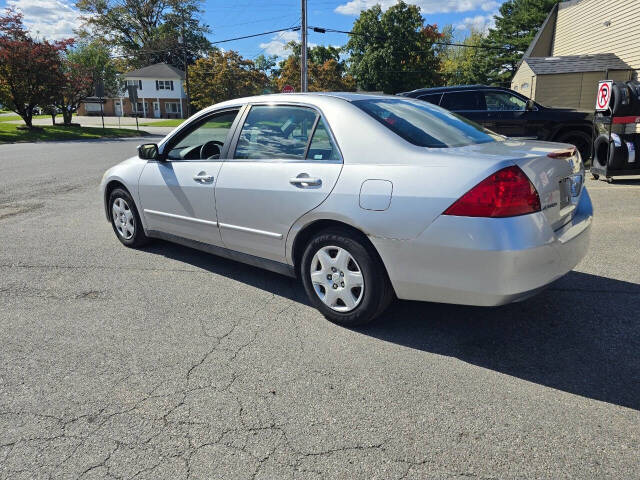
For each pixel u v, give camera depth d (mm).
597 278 4148
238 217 3842
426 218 2779
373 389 2615
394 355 2975
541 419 2340
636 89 8016
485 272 2662
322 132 3377
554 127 10023
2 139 23625
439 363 2875
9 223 6488
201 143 4508
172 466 2072
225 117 4172
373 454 2129
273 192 3520
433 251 2793
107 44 63125
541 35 22203
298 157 3475
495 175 2611
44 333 3312
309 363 2893
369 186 3004
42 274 4480
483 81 47656
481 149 3010
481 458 2092
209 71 45562
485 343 3107
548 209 2799
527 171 2672
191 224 4332
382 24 44875
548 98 17469
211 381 2715
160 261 4852
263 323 3443
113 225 5438
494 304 2738
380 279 3104
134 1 61875
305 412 2428
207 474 2025
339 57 55219
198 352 3043
